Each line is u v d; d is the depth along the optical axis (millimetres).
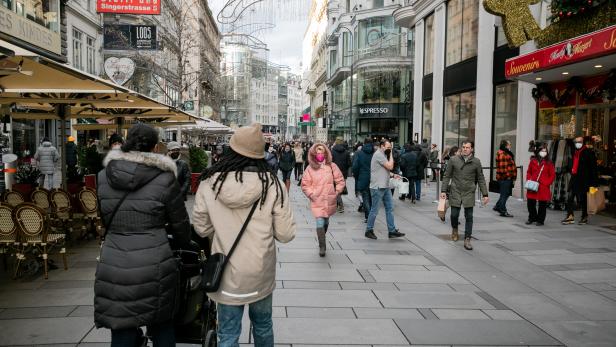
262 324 3436
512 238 9688
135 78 25500
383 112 40750
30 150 22719
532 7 15234
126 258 3102
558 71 12438
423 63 25359
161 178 3215
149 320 3088
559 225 11117
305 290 6176
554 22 13297
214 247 3248
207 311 3889
